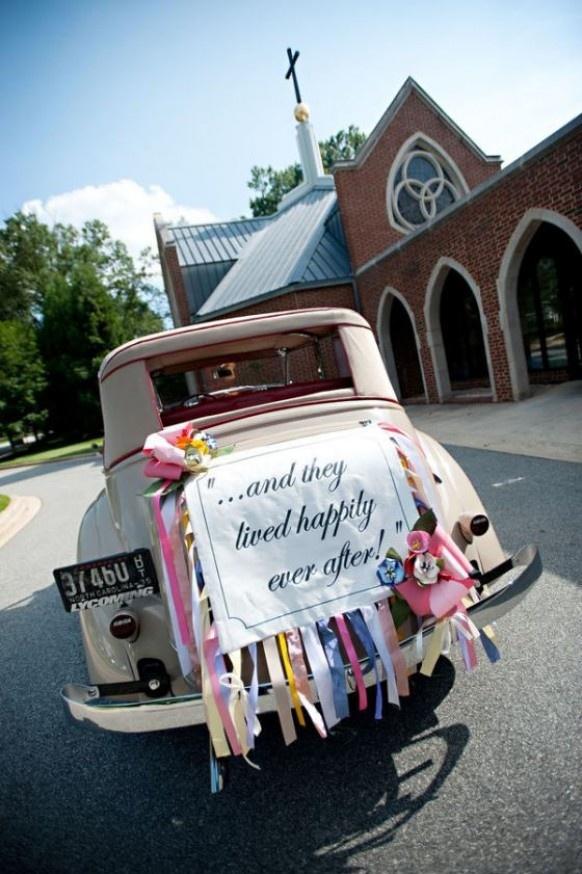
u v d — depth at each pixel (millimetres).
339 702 1848
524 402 9695
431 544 1953
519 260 9297
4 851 2033
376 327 14484
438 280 11547
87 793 2332
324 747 2342
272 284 15633
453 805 1910
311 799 2066
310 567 1964
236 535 1954
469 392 12922
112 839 2035
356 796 2037
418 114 16297
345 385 3178
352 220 15180
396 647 1938
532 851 1679
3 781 2492
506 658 2670
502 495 5047
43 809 2264
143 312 39875
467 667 1961
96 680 2201
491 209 9359
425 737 2271
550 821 1771
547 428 7328
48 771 2525
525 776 1974
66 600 2088
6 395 29422
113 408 2500
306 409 2484
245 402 3164
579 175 7531
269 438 2373
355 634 1988
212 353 3344
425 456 2580
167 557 2008
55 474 15711
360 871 1725
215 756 1854
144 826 2080
